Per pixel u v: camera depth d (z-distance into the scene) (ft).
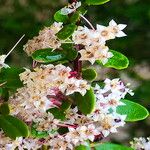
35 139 1.16
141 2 3.26
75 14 1.14
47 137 1.14
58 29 1.17
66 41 1.15
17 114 1.19
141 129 2.98
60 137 1.12
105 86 1.14
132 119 1.19
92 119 1.13
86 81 1.12
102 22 3.26
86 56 1.09
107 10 3.28
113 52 1.17
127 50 3.19
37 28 3.22
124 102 1.21
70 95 1.16
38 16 3.37
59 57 1.17
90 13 3.26
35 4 3.43
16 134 1.14
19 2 3.42
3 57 1.19
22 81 1.18
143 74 3.08
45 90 1.10
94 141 1.20
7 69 1.21
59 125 1.15
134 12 3.23
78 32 1.07
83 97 1.12
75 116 1.14
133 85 2.97
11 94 1.20
